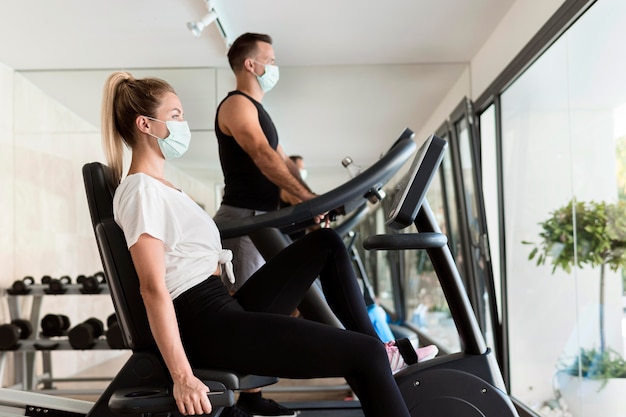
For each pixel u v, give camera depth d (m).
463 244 4.49
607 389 2.73
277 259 1.72
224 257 1.65
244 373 1.52
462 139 4.55
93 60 4.66
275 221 1.92
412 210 1.55
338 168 4.82
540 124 3.35
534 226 3.48
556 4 2.90
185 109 4.80
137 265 1.42
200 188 4.70
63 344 4.10
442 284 1.76
